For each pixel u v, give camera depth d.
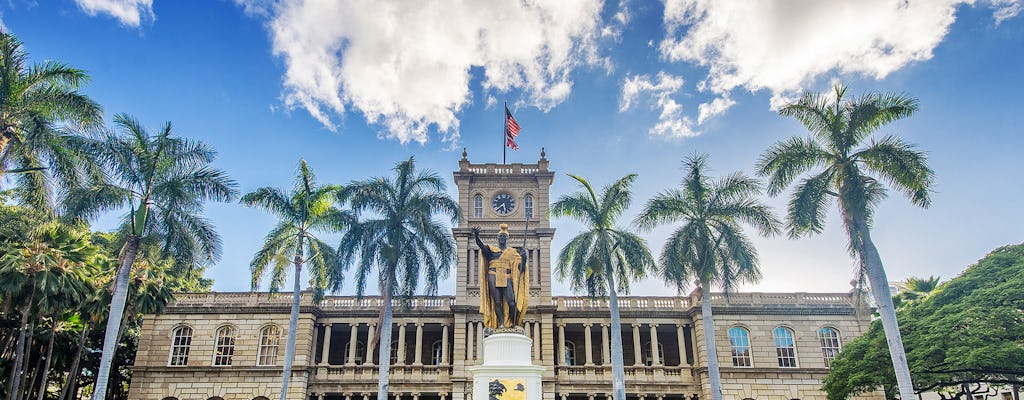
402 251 35.94
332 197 39.88
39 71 29.12
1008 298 32.12
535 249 51.31
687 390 47.75
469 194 53.72
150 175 32.25
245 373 47.06
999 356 29.08
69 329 43.69
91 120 29.66
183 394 46.56
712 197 36.12
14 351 41.66
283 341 48.28
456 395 46.25
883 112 29.17
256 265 37.44
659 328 51.38
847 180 29.36
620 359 34.88
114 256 43.19
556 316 49.94
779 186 31.00
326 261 38.28
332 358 52.25
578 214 37.81
